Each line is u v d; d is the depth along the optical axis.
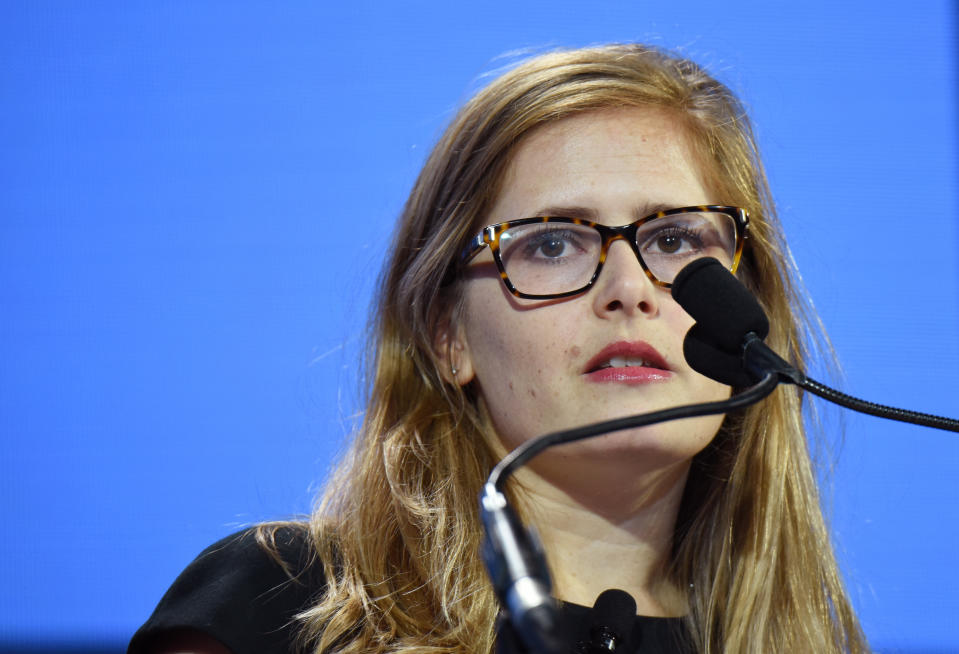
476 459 4.72
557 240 4.42
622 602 4.09
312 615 4.20
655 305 4.27
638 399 4.19
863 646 5.06
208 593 4.19
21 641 10.26
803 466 5.12
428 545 4.53
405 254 5.08
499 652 2.43
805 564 5.01
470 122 4.84
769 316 5.07
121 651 10.28
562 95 4.62
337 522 4.69
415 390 4.94
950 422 3.53
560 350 4.27
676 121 4.74
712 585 4.84
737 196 4.87
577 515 4.49
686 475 4.68
